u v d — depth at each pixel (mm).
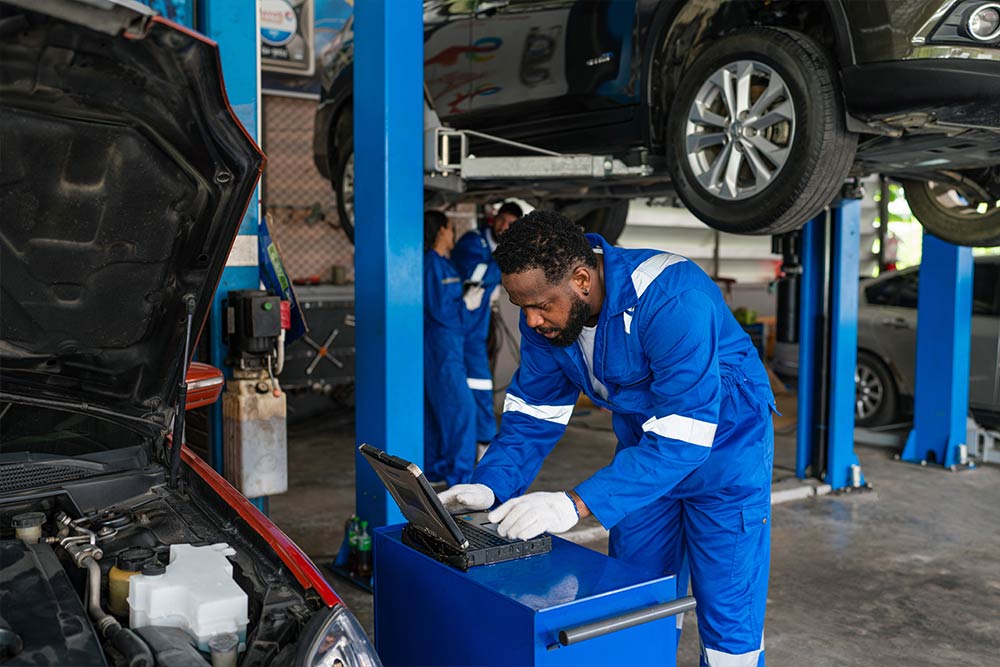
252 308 3234
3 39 1396
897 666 3115
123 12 1393
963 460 6258
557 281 1889
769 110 3574
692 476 2207
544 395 2285
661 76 4160
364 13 3555
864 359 7090
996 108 3143
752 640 2262
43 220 1728
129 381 2096
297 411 7719
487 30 4906
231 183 1750
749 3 3820
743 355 2213
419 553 1841
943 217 4777
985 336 6504
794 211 3512
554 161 4184
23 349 1933
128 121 1632
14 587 1497
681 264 2031
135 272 1879
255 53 3490
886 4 3168
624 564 1760
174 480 2057
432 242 5473
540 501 1842
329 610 1489
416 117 3568
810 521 4914
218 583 1545
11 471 1993
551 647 1530
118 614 1579
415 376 3650
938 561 4250
